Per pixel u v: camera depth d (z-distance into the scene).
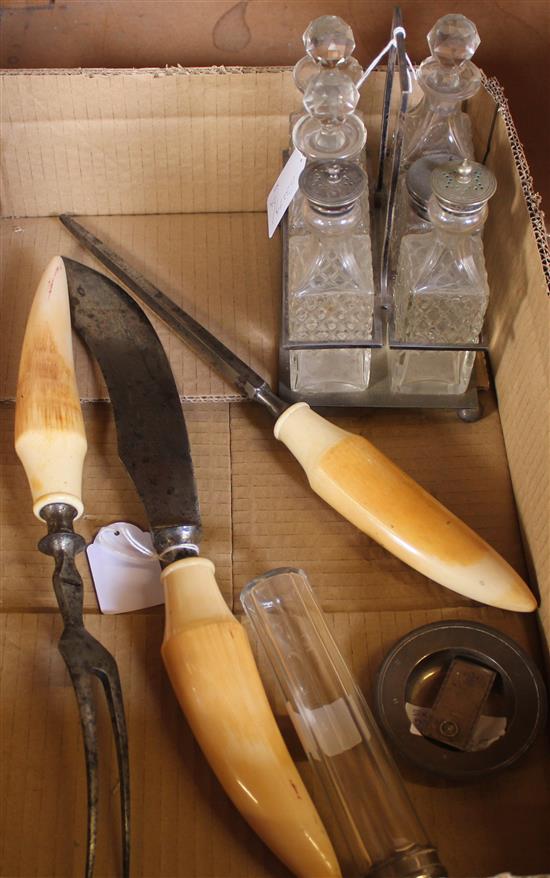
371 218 0.94
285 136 0.95
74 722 0.70
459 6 1.13
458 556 0.73
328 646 0.71
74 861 0.65
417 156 0.87
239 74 0.91
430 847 0.62
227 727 0.65
